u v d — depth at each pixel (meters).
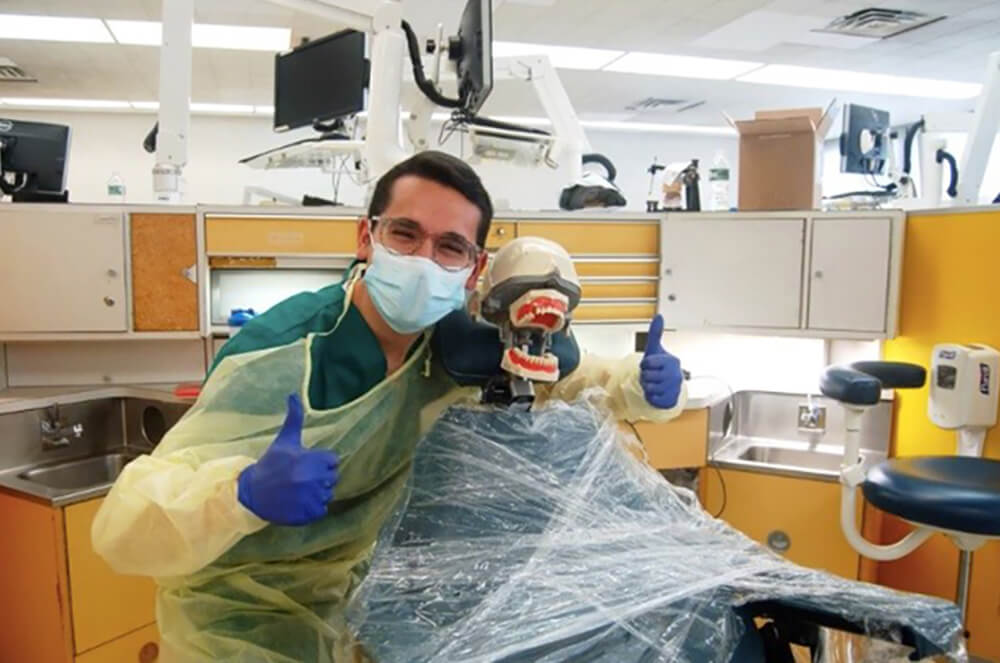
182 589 1.07
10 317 2.15
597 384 1.18
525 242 0.93
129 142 7.80
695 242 2.40
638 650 0.64
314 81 2.43
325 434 1.02
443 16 4.79
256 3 4.55
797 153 2.34
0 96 6.93
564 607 0.66
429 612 0.68
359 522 1.12
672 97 7.54
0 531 1.95
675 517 0.84
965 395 2.05
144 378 2.52
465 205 1.00
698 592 0.69
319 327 1.09
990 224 2.11
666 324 2.44
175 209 2.18
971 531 1.56
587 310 2.39
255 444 0.96
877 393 1.86
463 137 2.59
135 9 4.61
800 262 2.33
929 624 0.68
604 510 0.80
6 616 1.99
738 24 5.23
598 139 9.48
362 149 2.48
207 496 0.79
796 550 2.34
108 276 2.18
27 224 2.13
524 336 0.92
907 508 1.64
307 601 1.10
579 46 5.76
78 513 1.85
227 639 1.03
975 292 2.15
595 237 2.38
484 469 0.82
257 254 2.22
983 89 2.66
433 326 1.07
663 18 5.08
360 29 2.08
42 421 2.28
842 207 2.54
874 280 2.28
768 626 0.79
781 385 2.77
